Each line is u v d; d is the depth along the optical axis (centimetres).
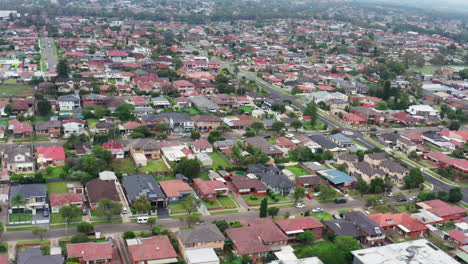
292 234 14262
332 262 12925
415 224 15400
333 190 17412
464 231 15475
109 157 18738
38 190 15538
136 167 18950
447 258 12775
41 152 19112
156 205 15825
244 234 13788
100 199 15062
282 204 16875
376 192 18262
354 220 15200
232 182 17888
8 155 18188
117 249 13138
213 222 14500
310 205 16938
